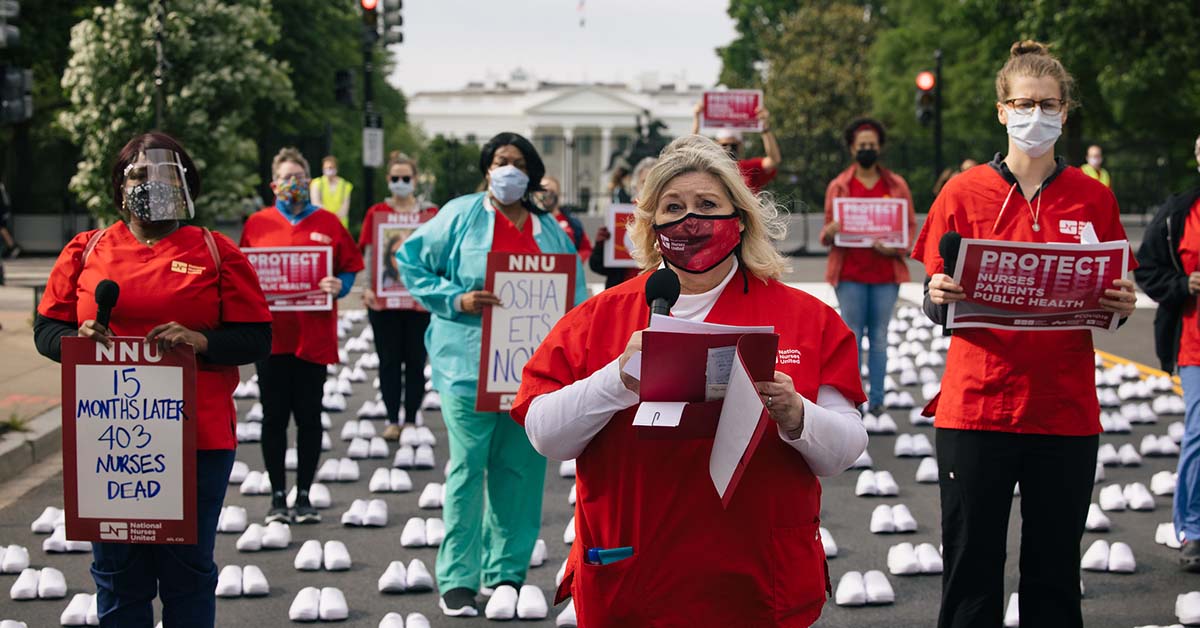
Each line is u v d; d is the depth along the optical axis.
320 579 6.67
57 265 4.54
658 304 3.18
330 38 41.66
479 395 5.86
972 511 4.75
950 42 44.84
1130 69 32.53
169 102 17.69
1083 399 4.66
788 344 3.37
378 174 46.50
